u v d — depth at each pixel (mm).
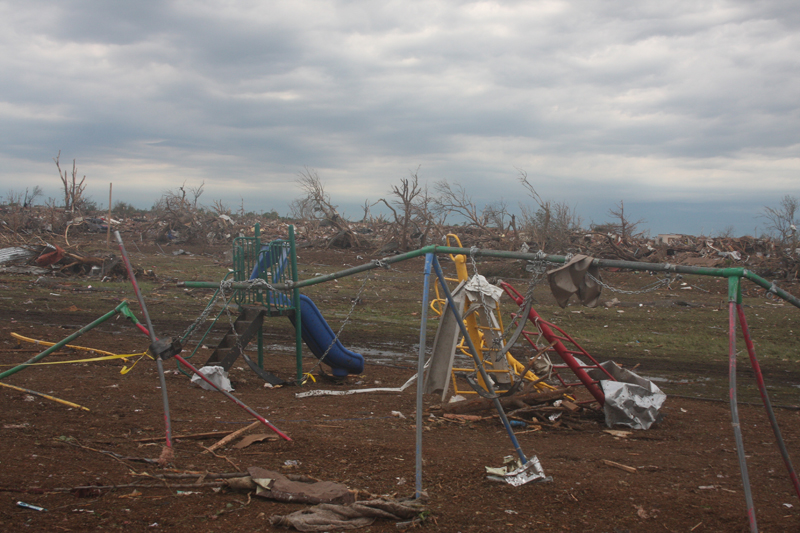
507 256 5184
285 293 10391
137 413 7000
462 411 8070
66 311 16938
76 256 26906
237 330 9906
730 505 4648
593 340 16422
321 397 9039
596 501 4609
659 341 16656
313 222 65062
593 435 7336
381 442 6262
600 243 45719
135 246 47188
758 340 17281
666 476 5520
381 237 58500
